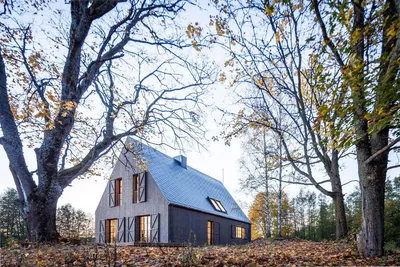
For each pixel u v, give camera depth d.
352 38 4.17
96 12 7.47
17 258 3.95
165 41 9.34
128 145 11.07
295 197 36.25
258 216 29.27
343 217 8.85
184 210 16.27
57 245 6.17
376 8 4.69
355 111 4.48
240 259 4.70
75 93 7.61
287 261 4.65
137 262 4.30
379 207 4.84
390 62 3.97
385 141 4.91
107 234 18.27
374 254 4.71
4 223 22.67
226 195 25.88
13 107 8.31
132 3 8.72
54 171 7.13
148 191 16.44
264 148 16.72
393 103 4.03
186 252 4.88
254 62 6.87
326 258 4.83
